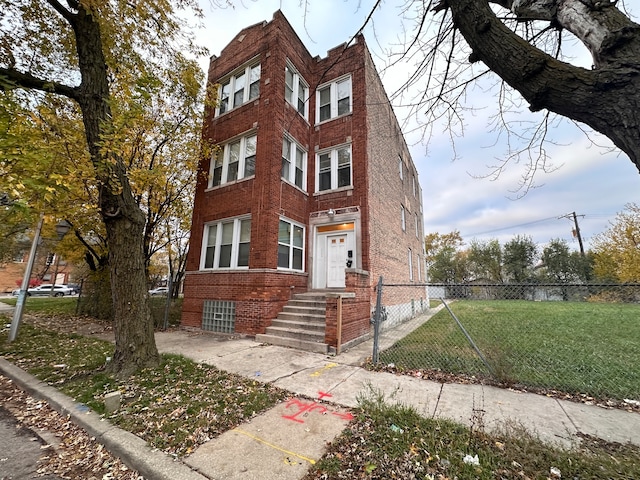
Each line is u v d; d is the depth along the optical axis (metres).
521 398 3.83
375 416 3.19
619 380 4.37
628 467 2.25
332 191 10.14
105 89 5.17
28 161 3.35
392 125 13.49
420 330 9.24
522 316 11.77
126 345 4.88
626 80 1.57
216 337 8.17
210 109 11.21
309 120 11.16
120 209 4.98
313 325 7.29
